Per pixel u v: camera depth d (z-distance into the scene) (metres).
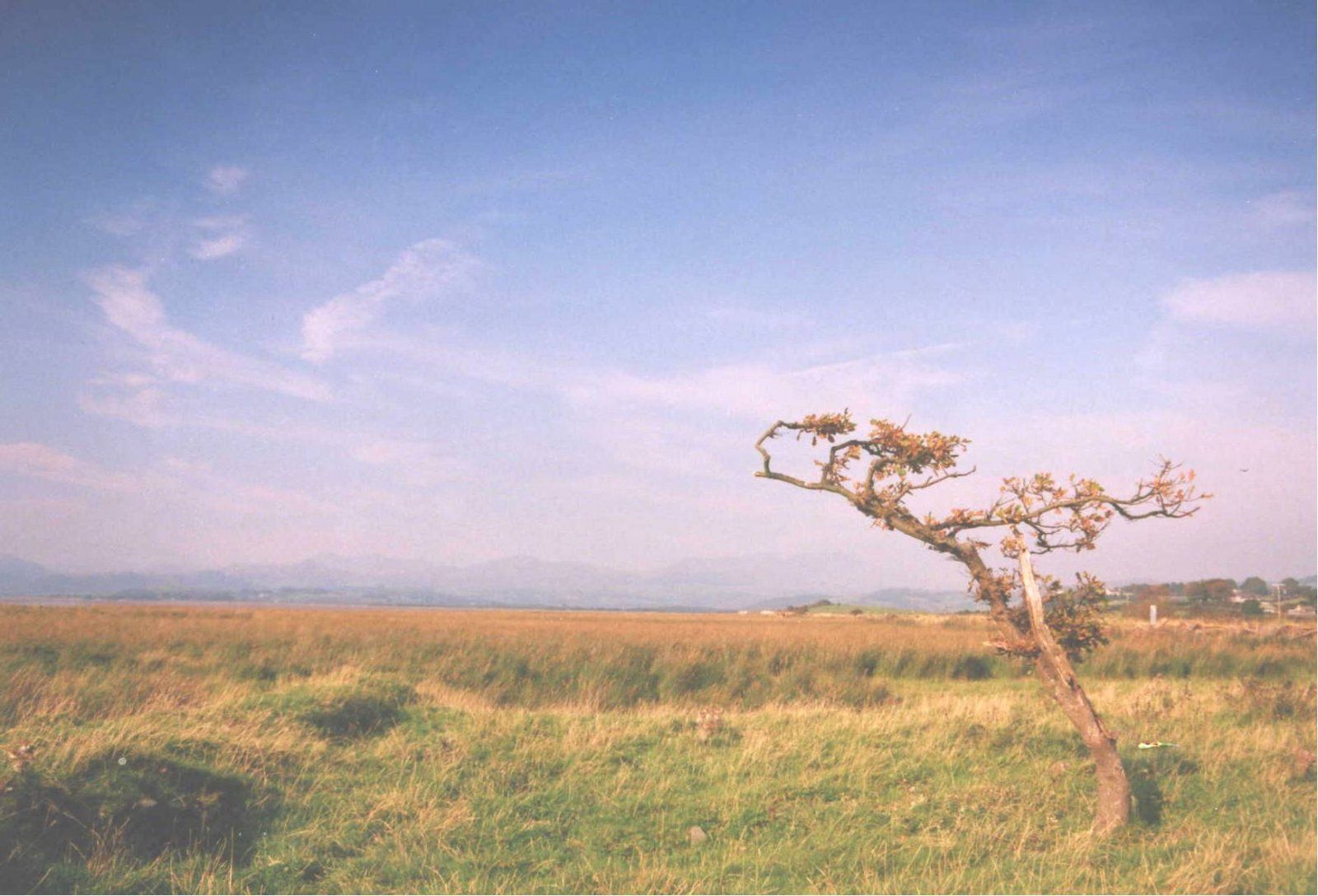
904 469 7.66
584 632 29.48
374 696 10.84
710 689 18.30
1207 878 6.21
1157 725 11.28
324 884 6.43
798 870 6.69
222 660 19.23
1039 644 7.56
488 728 9.94
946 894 6.21
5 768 6.96
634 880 6.42
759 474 8.02
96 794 6.95
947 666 22.22
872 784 8.53
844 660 21.80
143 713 9.77
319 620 37.84
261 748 8.55
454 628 30.83
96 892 6.01
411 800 7.84
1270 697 12.63
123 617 34.56
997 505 7.60
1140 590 58.41
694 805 7.94
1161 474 7.12
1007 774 8.94
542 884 6.40
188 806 7.20
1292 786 8.66
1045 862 6.78
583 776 8.59
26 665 15.23
